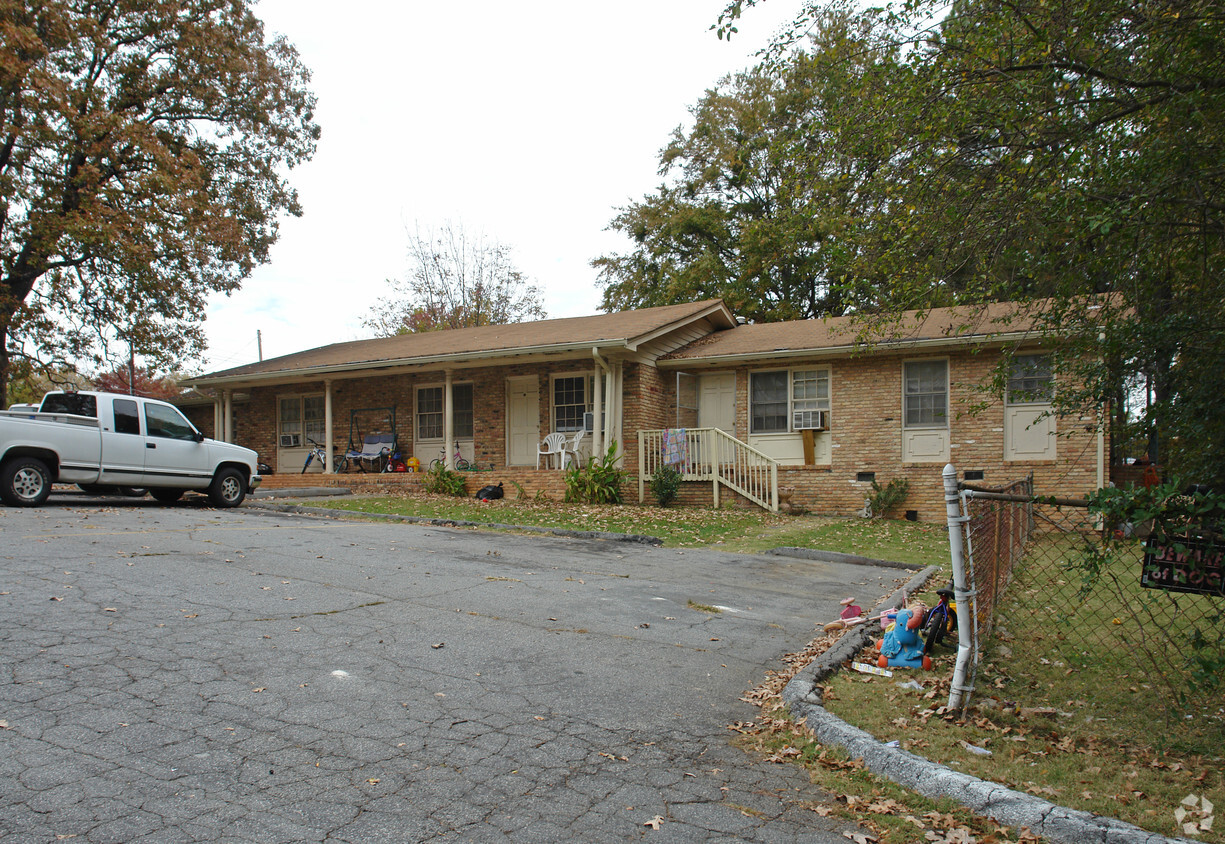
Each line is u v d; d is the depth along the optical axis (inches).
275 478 836.6
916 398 655.1
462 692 200.7
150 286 853.2
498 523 536.4
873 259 316.2
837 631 277.4
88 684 190.1
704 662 237.9
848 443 676.1
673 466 699.4
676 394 740.0
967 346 594.9
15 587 275.9
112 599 268.2
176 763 152.6
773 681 221.3
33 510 476.4
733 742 179.5
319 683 200.5
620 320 796.0
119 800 136.9
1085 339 275.9
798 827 140.5
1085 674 226.1
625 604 308.5
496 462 790.5
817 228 333.4
